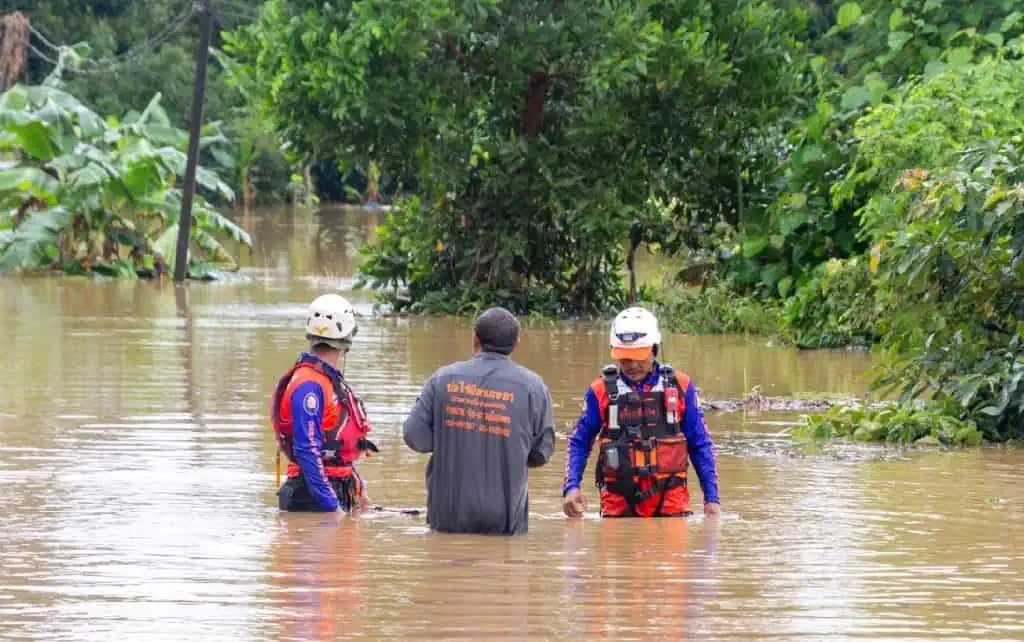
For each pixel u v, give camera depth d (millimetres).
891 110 22750
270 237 57094
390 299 30141
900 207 16594
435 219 29547
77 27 72000
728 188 29422
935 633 7062
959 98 22547
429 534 9461
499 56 28000
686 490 10141
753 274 26406
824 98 27453
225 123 75875
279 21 28281
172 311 28562
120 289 34156
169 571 8336
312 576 8211
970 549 9156
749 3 28594
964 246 14500
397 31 26875
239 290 34594
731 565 8578
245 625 7102
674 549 9039
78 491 11188
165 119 42844
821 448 13883
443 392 9547
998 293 14820
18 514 10227
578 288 29953
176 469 12273
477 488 9438
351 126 28703
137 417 15312
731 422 15586
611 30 27391
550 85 29531
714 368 20578
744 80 28641
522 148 28141
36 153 38156
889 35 27016
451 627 7074
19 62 64438
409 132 28453
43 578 8133
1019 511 10570
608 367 10109
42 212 37875
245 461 12703
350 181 88188
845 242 25484
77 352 21359
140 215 38594
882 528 9883
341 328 10305
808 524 9992
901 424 14266
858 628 7121
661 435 10000
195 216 39312
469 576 8211
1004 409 14391
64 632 6984
